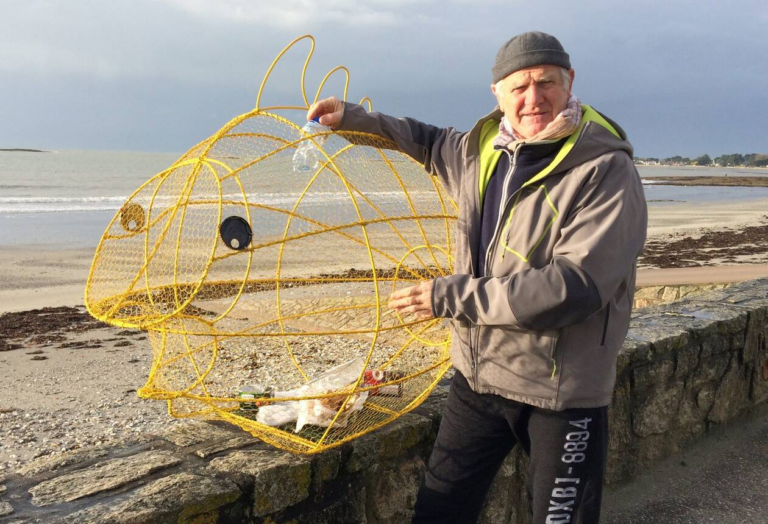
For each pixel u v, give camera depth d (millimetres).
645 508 3035
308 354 5910
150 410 5480
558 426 1858
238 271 6574
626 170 1792
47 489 1766
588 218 1731
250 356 5734
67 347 7641
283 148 2398
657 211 36656
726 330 3705
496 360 1927
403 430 2320
